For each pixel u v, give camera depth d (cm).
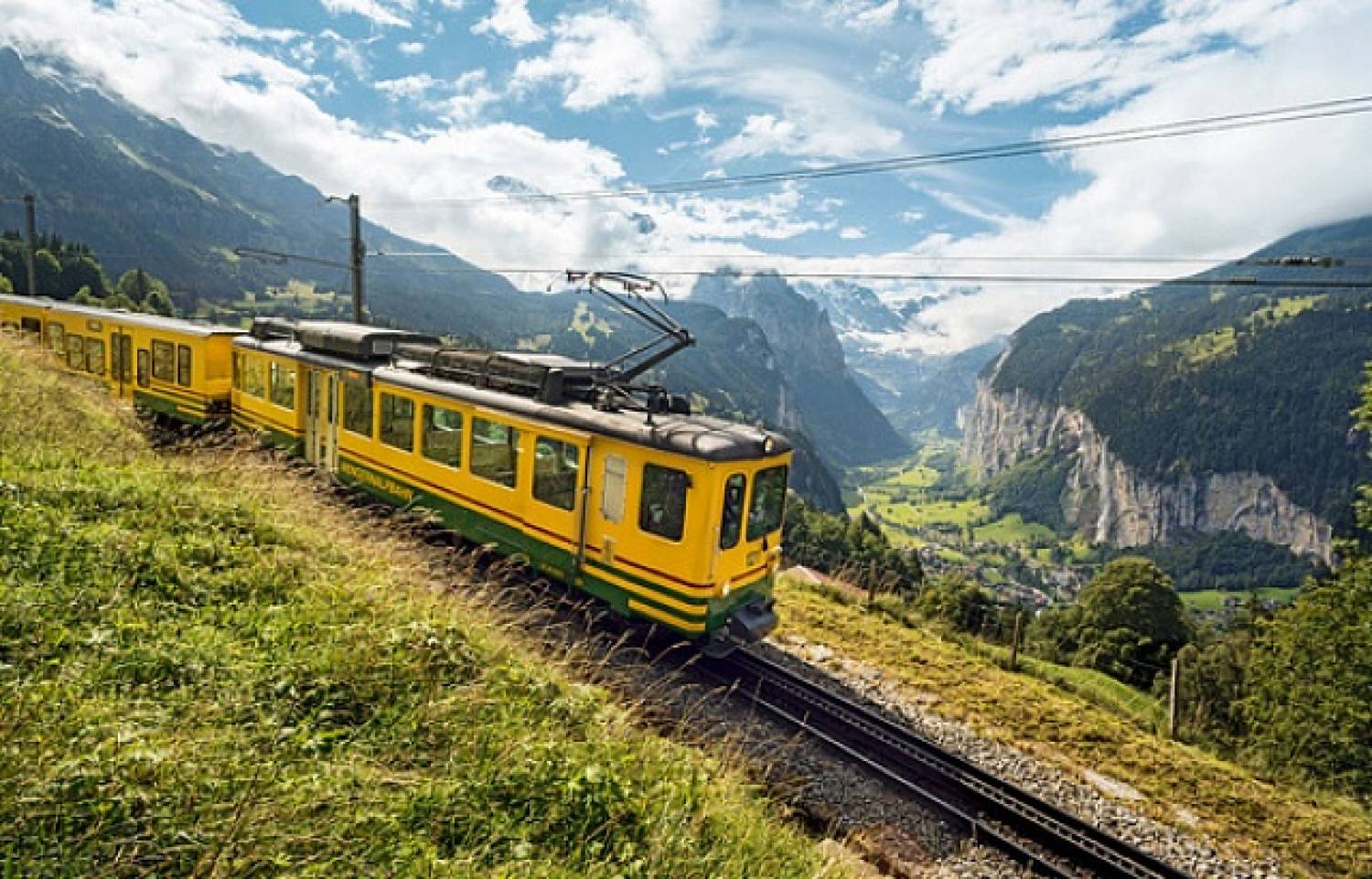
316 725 431
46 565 517
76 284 8988
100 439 979
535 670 596
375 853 340
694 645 1072
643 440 980
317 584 607
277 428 1591
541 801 420
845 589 1595
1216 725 1205
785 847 518
